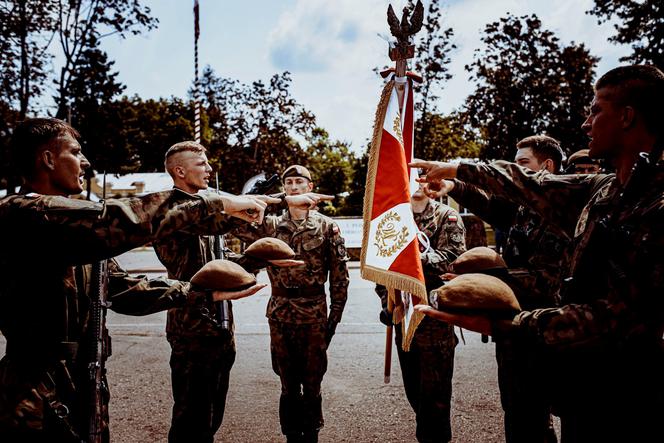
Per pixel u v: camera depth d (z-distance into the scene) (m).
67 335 1.85
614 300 1.48
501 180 2.13
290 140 24.20
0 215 1.63
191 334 2.87
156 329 7.22
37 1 15.91
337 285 3.55
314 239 3.44
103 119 19.08
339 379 5.00
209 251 3.10
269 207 3.59
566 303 1.68
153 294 2.25
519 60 20.75
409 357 3.49
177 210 1.70
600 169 3.70
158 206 1.68
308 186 3.68
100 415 1.90
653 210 1.47
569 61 20.95
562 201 2.05
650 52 19.02
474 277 1.64
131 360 5.70
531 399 2.50
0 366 1.75
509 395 2.59
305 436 3.37
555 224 2.10
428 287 3.24
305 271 3.41
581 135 21.06
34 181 1.93
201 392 2.90
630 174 1.63
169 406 4.29
